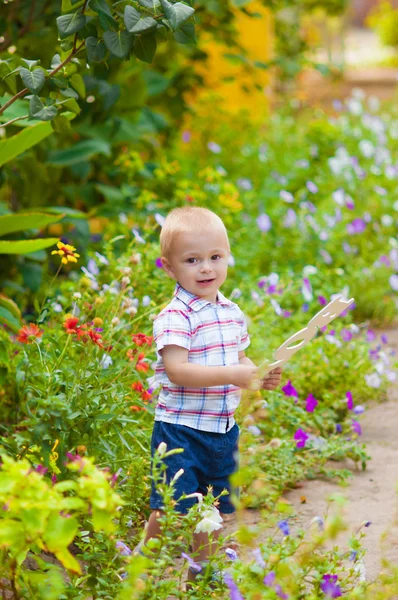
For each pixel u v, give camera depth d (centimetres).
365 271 731
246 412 340
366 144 902
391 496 429
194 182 803
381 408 552
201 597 294
